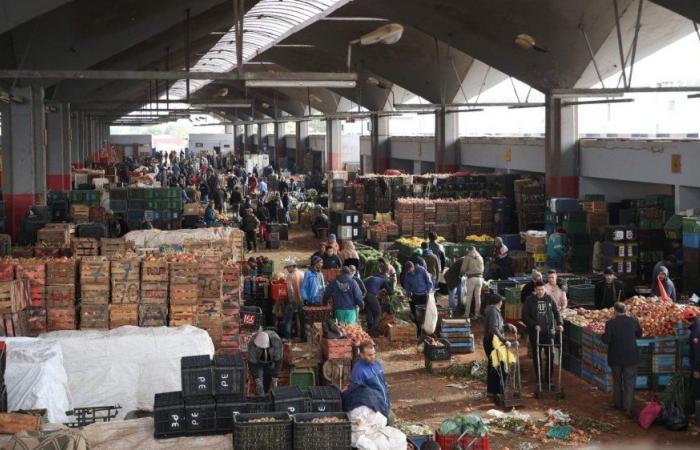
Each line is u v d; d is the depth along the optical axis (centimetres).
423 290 1875
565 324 1616
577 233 2622
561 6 2731
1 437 873
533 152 3606
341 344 1374
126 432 909
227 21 4075
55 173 4281
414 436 1093
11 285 1398
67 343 1205
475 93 4359
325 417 891
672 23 2731
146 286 1490
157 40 3919
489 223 3123
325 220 3656
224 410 912
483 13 2947
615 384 1388
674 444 1233
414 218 3067
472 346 1766
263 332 1298
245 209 3356
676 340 1473
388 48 4244
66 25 2467
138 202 3294
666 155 2591
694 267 2016
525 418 1330
